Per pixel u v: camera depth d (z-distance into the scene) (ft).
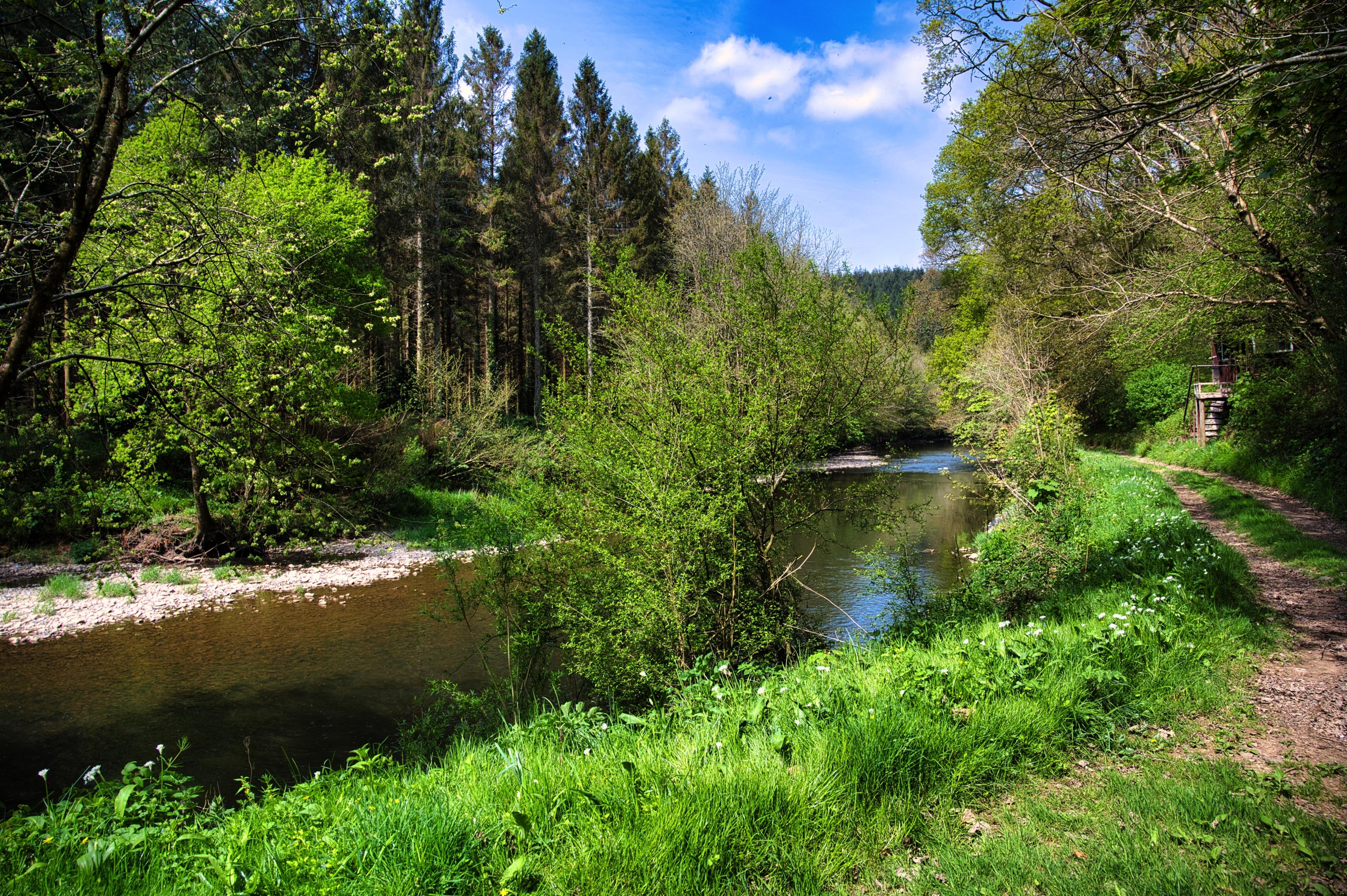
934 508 63.26
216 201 19.74
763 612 24.18
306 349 28.37
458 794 11.39
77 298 18.28
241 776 20.22
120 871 9.96
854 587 37.19
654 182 122.62
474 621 36.81
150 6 16.57
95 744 22.59
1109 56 27.78
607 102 123.65
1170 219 36.40
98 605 39.29
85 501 31.81
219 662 30.45
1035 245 56.59
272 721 24.40
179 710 25.38
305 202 40.50
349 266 60.29
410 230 92.48
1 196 17.72
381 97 21.57
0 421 26.50
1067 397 61.72
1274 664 17.34
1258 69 16.48
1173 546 27.89
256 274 20.35
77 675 28.89
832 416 26.84
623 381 25.18
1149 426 89.76
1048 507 30.48
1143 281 42.55
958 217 92.17
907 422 109.40
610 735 14.38
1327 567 27.17
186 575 46.11
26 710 25.30
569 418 25.29
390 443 61.77
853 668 16.97
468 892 8.77
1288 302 38.27
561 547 25.46
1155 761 12.31
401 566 50.98
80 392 27.17
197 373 20.26
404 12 20.36
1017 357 45.29
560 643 26.63
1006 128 32.04
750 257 25.89
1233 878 8.71
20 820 12.07
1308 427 49.32
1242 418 60.34
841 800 10.68
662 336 24.54
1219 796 10.71
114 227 20.10
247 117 21.39
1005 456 35.27
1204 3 20.04
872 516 28.76
